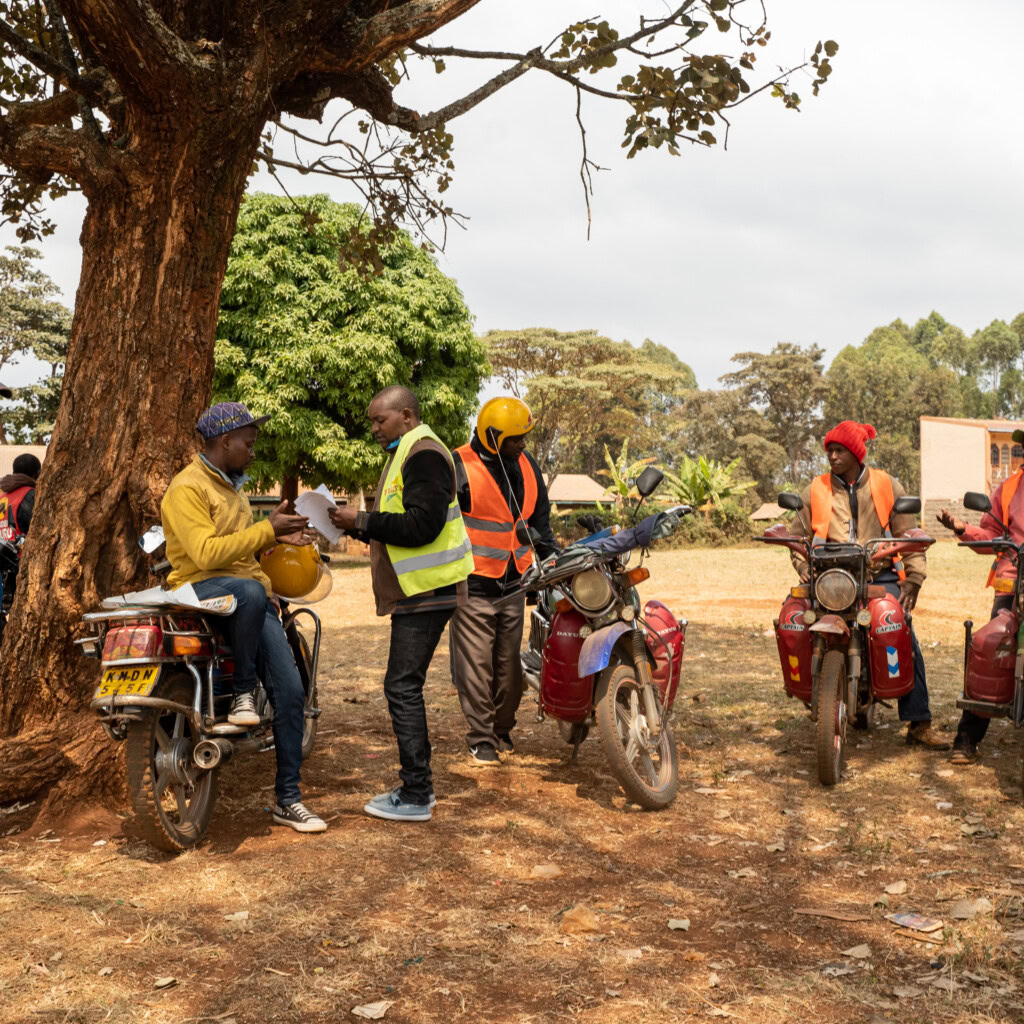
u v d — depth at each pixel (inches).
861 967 125.7
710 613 556.7
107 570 192.5
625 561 206.4
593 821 187.6
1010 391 4864.7
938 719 272.1
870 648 220.7
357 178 285.9
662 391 2536.9
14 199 300.2
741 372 3740.2
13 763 178.2
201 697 166.7
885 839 176.9
